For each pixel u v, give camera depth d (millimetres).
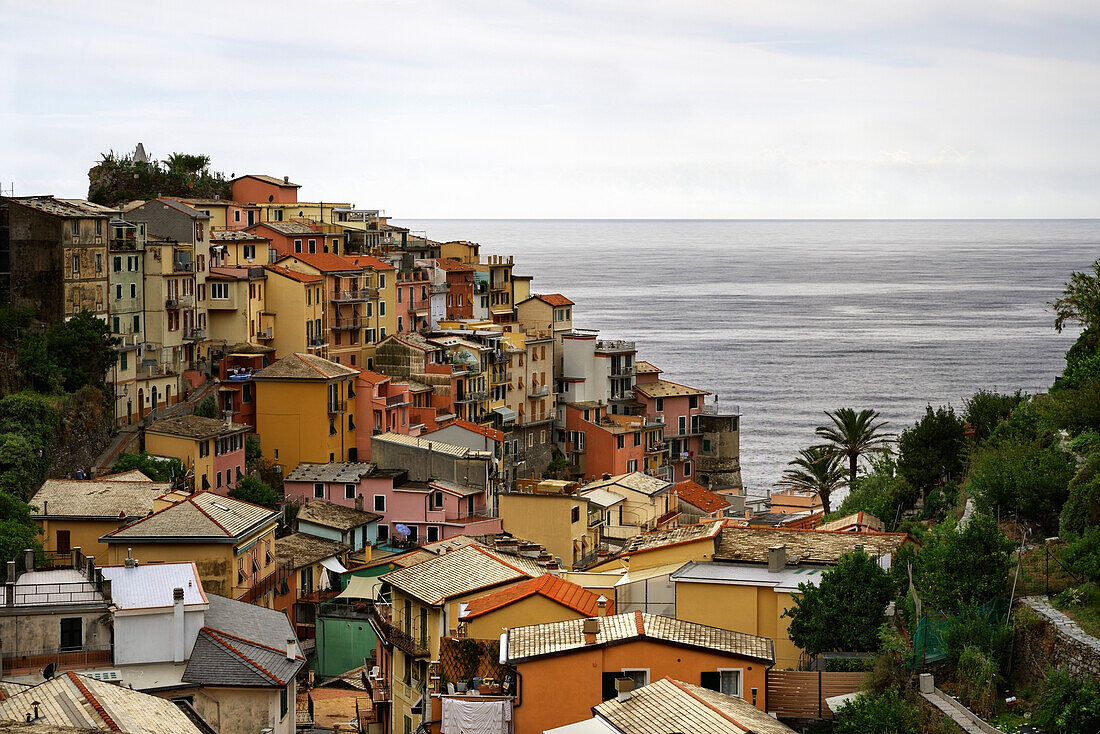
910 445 105062
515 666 56125
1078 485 69500
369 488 140125
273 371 154000
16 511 101438
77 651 63031
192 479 132750
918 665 56219
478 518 138875
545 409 194875
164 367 152625
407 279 196250
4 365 131500
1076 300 108000
